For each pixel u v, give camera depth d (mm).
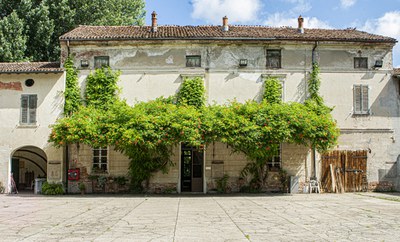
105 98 22156
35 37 30422
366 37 23328
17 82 21984
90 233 10047
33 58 30688
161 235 9766
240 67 22828
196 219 12383
